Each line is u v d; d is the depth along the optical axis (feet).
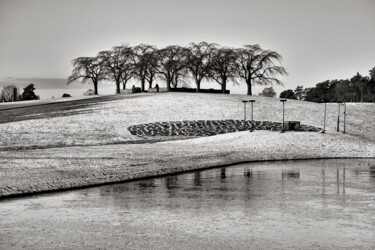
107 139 186.39
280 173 93.04
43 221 48.42
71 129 208.64
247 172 94.53
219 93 370.53
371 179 83.30
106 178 79.51
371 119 274.16
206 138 178.70
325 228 45.29
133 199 61.62
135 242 40.37
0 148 151.43
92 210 54.08
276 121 234.58
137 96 322.96
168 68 372.99
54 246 39.22
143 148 148.36
